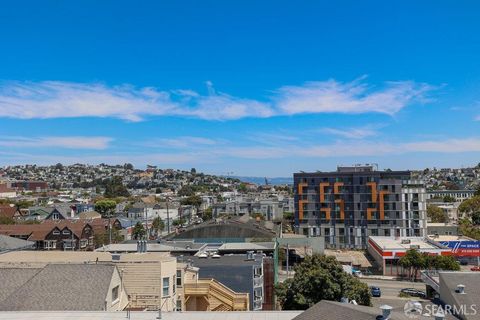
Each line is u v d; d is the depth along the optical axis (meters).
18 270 35.34
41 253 46.22
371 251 113.31
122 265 39.22
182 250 65.56
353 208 127.69
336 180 129.38
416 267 87.62
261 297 52.81
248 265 51.69
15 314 28.67
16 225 106.19
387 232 124.81
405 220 124.25
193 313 29.25
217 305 44.50
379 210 125.62
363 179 127.38
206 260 55.16
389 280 88.50
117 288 35.22
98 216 169.00
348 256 115.81
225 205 198.25
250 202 198.38
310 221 130.00
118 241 111.38
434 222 160.88
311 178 131.00
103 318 28.14
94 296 31.91
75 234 102.94
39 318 28.00
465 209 159.88
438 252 92.38
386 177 126.69
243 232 91.19
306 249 108.62
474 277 38.22
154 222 153.62
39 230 103.44
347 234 127.56
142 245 63.50
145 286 38.84
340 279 46.28
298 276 46.88
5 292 33.09
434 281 63.31
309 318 25.77
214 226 91.81
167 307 39.59
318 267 47.03
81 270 34.28
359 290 46.88
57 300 31.44
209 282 44.41
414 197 124.50
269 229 107.44
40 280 33.12
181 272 43.28
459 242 99.62
